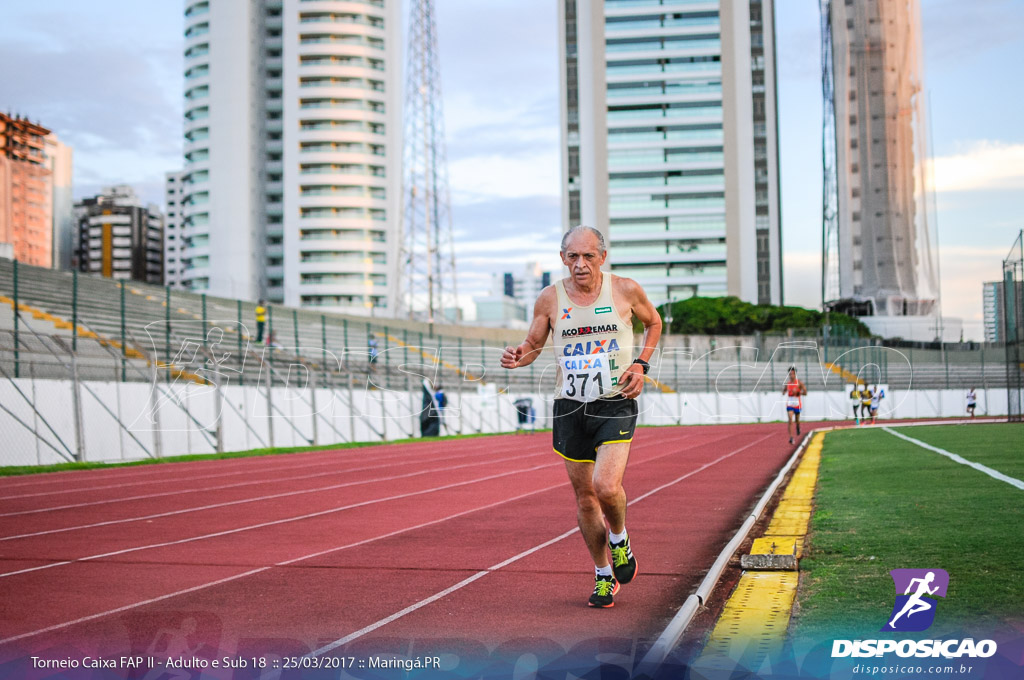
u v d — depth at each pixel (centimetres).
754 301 12769
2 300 3006
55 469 1961
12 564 727
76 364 2264
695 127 12912
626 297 521
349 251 11194
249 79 11275
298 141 11188
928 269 10512
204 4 11350
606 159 12950
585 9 13362
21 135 18738
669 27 12975
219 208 11050
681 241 12838
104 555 772
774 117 13350
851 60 10750
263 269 11488
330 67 11175
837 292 11044
